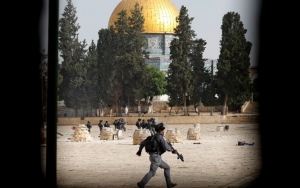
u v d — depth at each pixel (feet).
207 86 290.76
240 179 54.80
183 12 289.94
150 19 444.96
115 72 301.22
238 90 272.10
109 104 306.76
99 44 297.33
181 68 287.89
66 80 292.61
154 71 391.04
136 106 354.95
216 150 105.50
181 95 292.61
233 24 269.85
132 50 316.19
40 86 42.42
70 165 76.95
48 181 32.83
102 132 150.92
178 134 132.57
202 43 291.99
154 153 49.39
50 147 32.83
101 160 85.15
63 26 296.30
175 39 291.17
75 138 141.79
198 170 68.69
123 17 317.01
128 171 68.69
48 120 32.45
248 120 259.80
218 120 259.39
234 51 268.82
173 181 57.31
